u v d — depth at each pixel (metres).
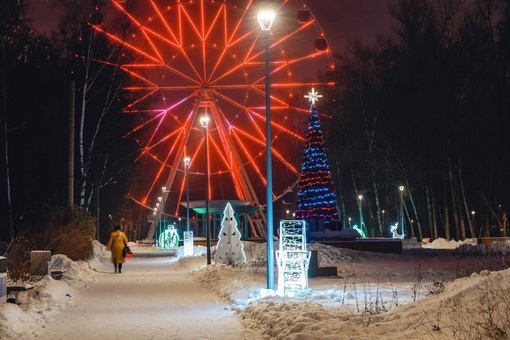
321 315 11.96
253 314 14.05
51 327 13.07
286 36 50.94
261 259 31.41
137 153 54.56
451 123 53.31
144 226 102.12
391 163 61.88
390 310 12.54
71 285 21.64
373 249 40.75
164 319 14.16
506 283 10.23
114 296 19.05
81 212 33.09
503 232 52.91
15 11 21.16
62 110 42.97
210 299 18.17
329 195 42.50
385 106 59.44
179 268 33.06
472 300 10.12
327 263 32.56
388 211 76.06
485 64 50.41
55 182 42.59
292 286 17.50
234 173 58.31
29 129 41.91
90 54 41.34
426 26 53.12
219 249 30.80
